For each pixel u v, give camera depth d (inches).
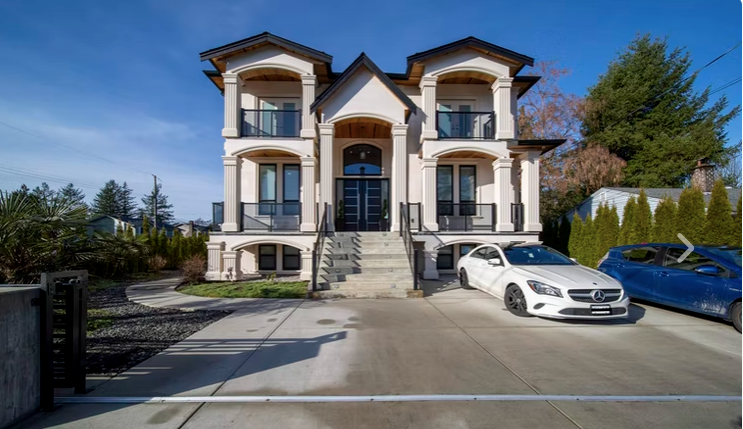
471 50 518.9
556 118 1011.3
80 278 152.6
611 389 151.9
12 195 288.5
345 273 398.6
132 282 498.0
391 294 355.9
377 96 496.4
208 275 475.5
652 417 129.6
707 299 249.0
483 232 497.0
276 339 221.3
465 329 242.4
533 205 523.2
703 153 923.4
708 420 127.8
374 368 174.4
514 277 284.8
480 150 512.4
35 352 132.6
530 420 127.3
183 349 203.3
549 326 249.6
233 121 491.2
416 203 511.8
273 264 558.3
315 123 510.9
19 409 125.0
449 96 573.6
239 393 147.8
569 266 297.3
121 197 2817.4
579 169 946.1
